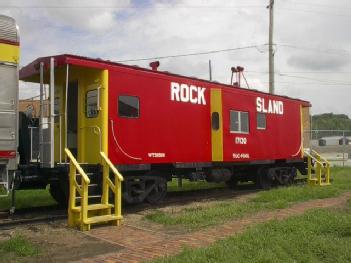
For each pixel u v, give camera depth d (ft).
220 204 40.45
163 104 41.45
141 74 39.52
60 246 25.93
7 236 28.68
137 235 28.71
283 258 21.68
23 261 22.88
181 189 55.98
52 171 35.60
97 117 36.73
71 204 31.42
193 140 44.45
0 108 30.89
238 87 51.29
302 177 73.56
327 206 38.75
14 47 31.81
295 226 28.14
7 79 31.35
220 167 49.96
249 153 52.13
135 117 38.81
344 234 27.02
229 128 49.19
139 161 38.91
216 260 21.25
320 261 22.00
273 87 85.76
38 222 33.06
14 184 33.63
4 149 30.91
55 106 41.27
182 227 31.14
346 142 122.31
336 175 70.23
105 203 33.42
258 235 25.77
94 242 26.86
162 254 23.53
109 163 33.83
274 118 57.36
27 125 37.09
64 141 38.88
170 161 41.83
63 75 39.27
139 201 39.88
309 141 71.05
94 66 35.78
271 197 43.62
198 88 45.50
